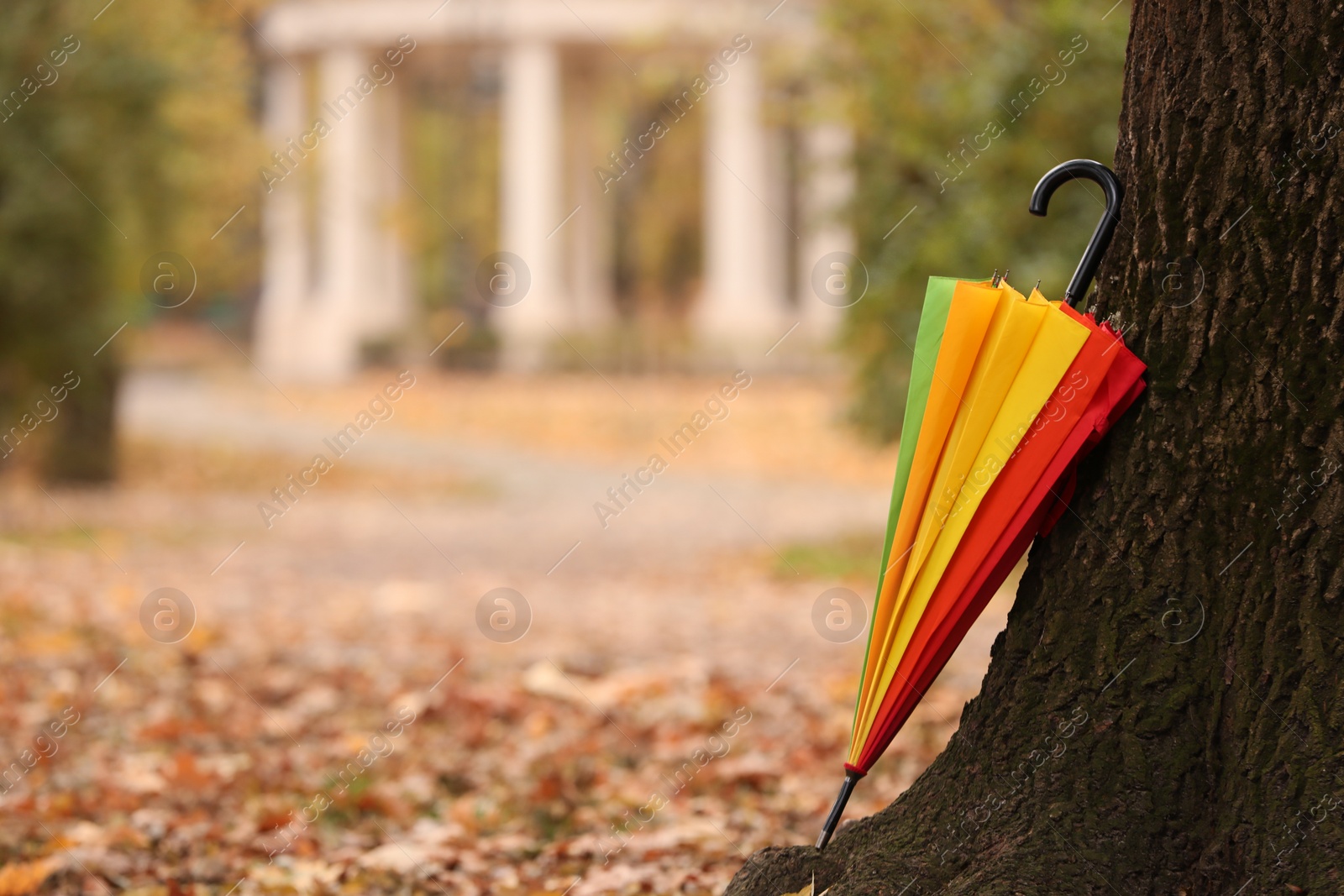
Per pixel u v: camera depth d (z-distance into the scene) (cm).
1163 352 275
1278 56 264
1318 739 254
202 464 2244
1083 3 904
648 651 862
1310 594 260
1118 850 263
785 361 3766
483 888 409
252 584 1166
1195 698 267
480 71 4534
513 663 802
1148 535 274
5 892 402
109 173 1653
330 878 412
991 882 262
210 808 507
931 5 1069
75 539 1413
